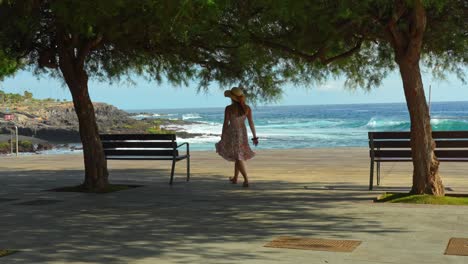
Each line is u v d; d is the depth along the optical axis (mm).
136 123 86312
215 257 5516
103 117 105250
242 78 11031
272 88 11039
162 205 8781
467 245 5836
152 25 8672
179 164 15742
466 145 9602
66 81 10523
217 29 9438
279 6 7113
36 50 10523
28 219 7703
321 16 7875
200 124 90688
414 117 8734
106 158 11664
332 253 5582
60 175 13516
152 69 11500
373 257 5410
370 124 72688
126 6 7820
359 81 10984
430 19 8961
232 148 10914
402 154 10109
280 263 5246
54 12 8555
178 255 5625
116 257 5598
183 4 6605
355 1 7586
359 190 10102
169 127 78875
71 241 6332
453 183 10820
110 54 11336
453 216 7406
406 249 5707
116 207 8633
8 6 8906
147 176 12961
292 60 10828
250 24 9227
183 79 11328
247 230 6785
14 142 37781
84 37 10078
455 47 9289
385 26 8531
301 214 7789
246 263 5273
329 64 10695
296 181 11648
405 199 8617
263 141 44594
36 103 141125
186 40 8828
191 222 7352
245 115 10977
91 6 7586
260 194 9844
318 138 47375
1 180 12492
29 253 5797
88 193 10242
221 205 8695
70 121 92062
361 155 17484
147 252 5773
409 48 8461
